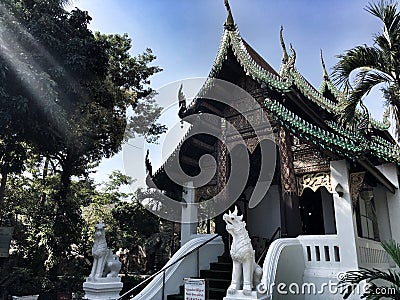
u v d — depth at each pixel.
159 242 21.08
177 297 8.45
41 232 13.66
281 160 10.52
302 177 10.23
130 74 18.55
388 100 8.88
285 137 10.63
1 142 11.72
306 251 8.92
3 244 13.42
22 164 12.95
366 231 11.30
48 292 13.32
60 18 13.12
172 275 8.95
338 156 8.68
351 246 8.25
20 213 16.62
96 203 19.56
